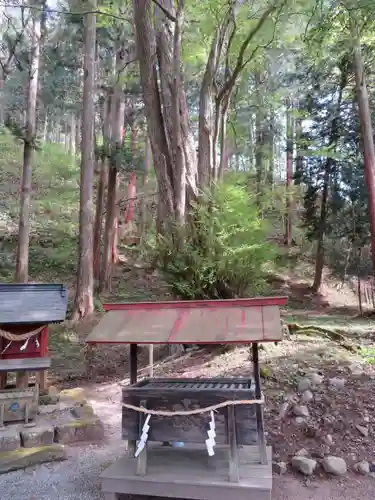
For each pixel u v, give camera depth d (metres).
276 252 7.82
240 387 3.35
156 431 3.13
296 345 7.36
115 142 15.86
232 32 9.52
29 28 12.06
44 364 4.68
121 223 23.08
